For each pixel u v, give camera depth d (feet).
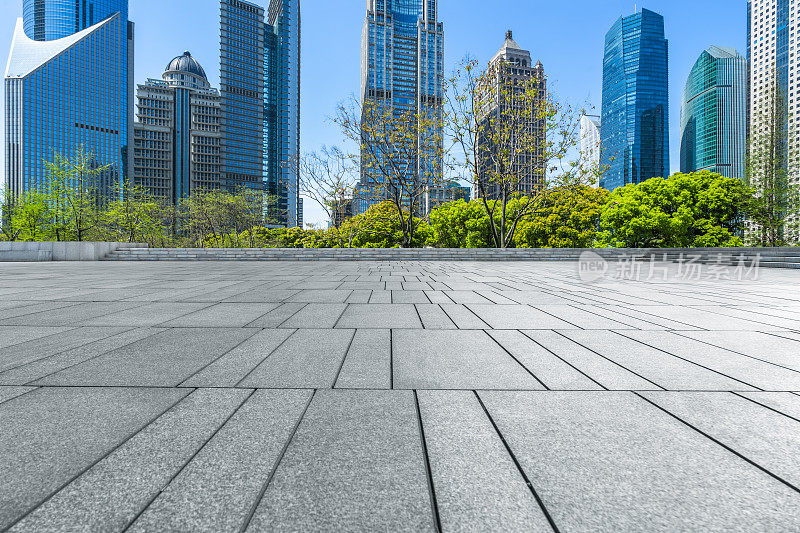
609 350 10.01
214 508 3.81
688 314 15.29
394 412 6.13
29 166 300.20
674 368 8.51
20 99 302.86
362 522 3.63
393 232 118.01
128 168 366.22
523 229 126.21
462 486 4.19
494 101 71.97
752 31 193.67
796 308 16.75
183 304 17.39
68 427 5.50
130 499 3.94
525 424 5.73
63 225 101.19
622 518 3.68
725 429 5.58
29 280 29.04
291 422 5.74
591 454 4.86
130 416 5.88
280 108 379.96
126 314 14.90
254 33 395.34
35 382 7.36
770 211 102.99
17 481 4.20
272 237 117.29
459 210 140.97
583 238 121.80
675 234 102.63
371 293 21.61
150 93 378.12
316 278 31.22
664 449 4.99
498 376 7.93
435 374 8.04
